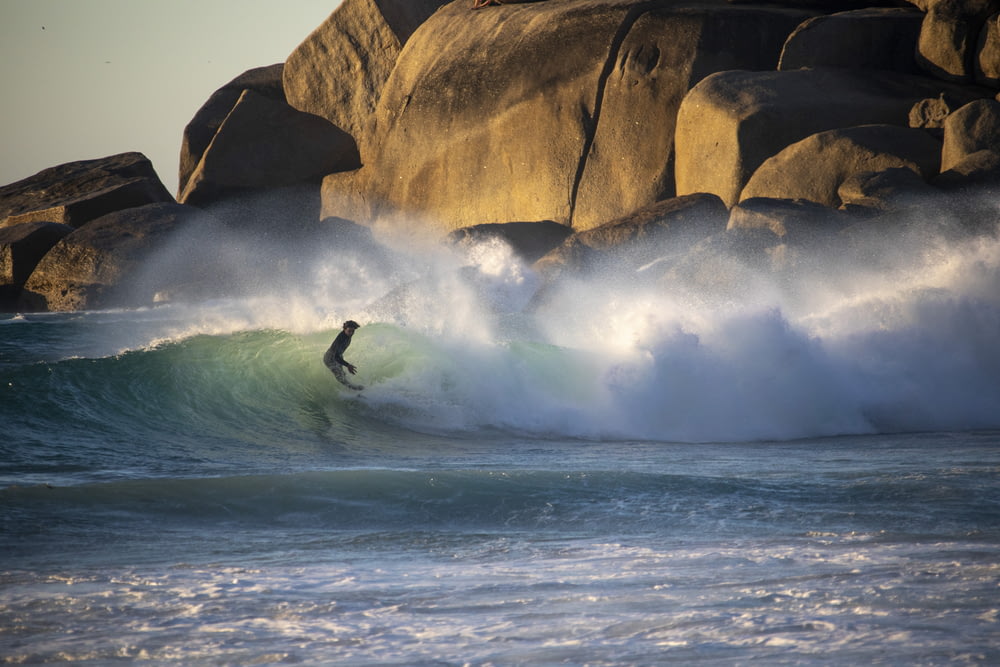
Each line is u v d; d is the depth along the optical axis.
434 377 52.12
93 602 20.19
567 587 21.19
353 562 24.09
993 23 109.31
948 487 32.09
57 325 96.81
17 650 17.03
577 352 53.72
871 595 19.67
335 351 51.25
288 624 18.56
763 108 110.00
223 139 176.00
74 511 29.11
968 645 16.22
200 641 17.48
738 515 28.98
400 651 16.80
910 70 120.06
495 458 42.31
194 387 51.00
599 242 106.06
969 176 90.38
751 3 137.25
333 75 180.00
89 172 181.12
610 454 43.56
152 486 31.50
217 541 26.52
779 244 78.81
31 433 44.16
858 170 98.44
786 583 20.92
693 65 129.50
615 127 135.00
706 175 114.75
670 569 22.70
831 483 33.09
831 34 121.00
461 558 24.48
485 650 16.73
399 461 41.34
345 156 178.00
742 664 15.57
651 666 15.63
